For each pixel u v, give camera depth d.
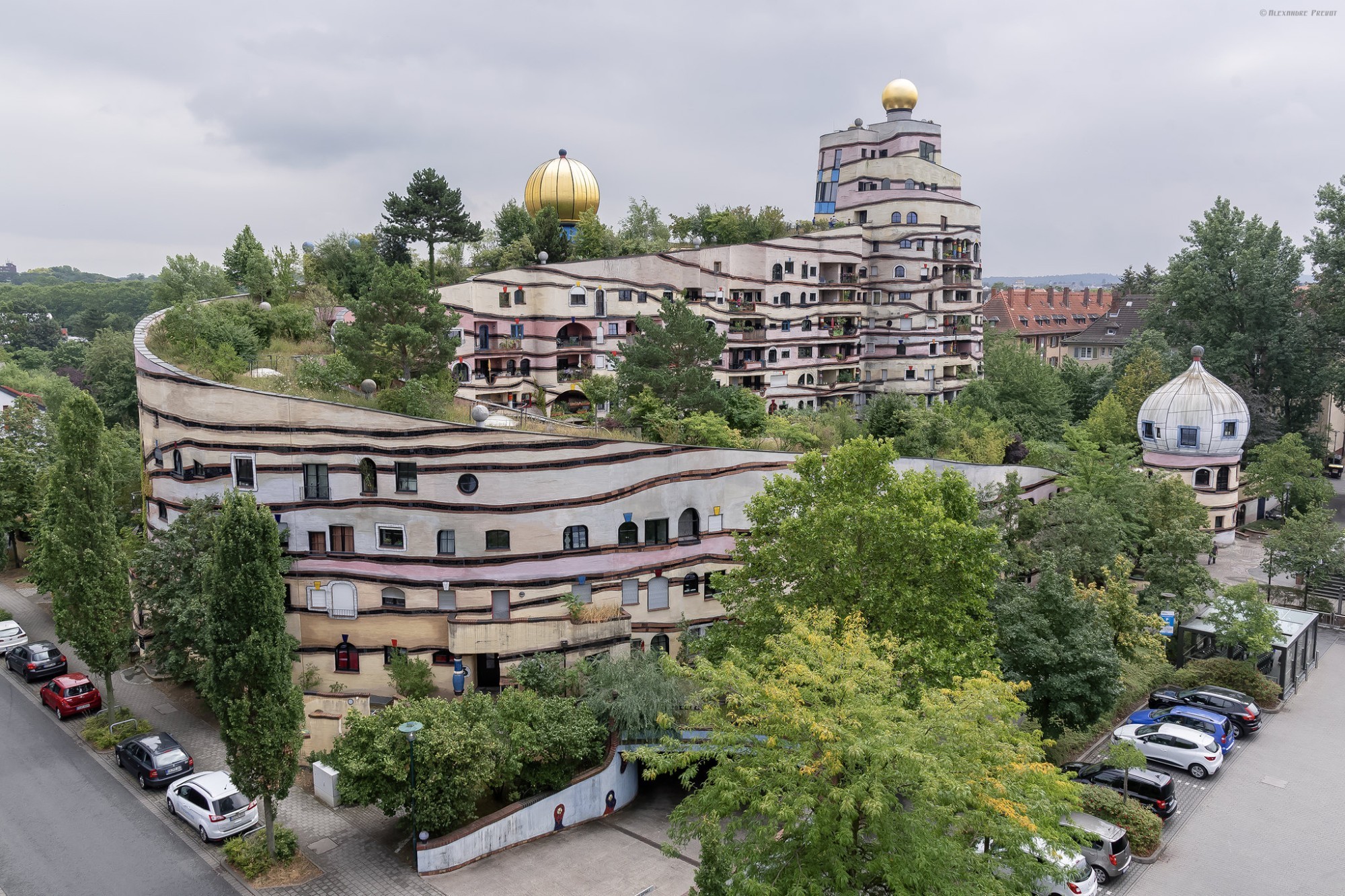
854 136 99.06
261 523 31.44
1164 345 96.12
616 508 44.34
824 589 36.69
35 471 59.19
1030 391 92.00
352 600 43.41
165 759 38.62
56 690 44.59
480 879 33.09
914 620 35.62
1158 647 45.78
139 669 49.81
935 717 23.95
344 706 41.06
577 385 75.50
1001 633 40.12
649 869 33.84
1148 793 37.22
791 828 23.98
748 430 63.94
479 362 73.00
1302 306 95.31
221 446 44.03
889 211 96.94
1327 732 45.25
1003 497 53.72
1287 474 78.38
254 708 31.66
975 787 22.98
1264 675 50.81
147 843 34.69
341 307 67.94
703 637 40.31
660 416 57.56
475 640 41.75
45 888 31.81
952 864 23.16
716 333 65.31
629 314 77.75
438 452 41.97
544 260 76.56
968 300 102.00
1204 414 74.31
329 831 35.91
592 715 38.25
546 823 36.31
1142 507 60.12
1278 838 35.84
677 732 38.53
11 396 90.19
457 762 33.59
